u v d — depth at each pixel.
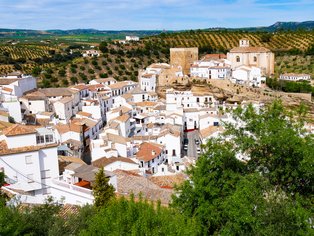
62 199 50.25
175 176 71.25
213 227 34.94
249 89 170.62
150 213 28.58
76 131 105.19
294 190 36.00
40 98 127.75
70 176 58.09
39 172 60.28
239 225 30.81
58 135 103.38
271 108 38.81
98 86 164.50
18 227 30.89
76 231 33.53
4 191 49.78
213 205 34.50
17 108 104.81
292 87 184.50
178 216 30.28
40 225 33.66
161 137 111.12
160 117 134.50
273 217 30.00
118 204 30.58
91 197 50.47
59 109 129.25
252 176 33.62
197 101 155.88
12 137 59.50
